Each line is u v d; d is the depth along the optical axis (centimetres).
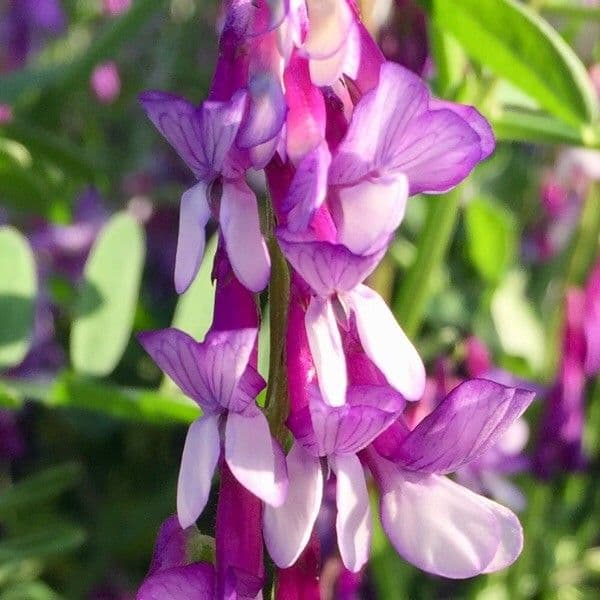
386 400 5
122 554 15
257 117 5
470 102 9
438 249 10
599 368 13
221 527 6
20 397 9
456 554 5
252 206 5
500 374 13
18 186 11
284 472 5
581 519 15
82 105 17
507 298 13
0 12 18
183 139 5
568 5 10
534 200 15
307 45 5
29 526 14
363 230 5
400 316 10
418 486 5
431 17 8
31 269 10
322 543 9
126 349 14
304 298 5
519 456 12
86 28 19
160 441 15
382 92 5
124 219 10
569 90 8
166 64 18
